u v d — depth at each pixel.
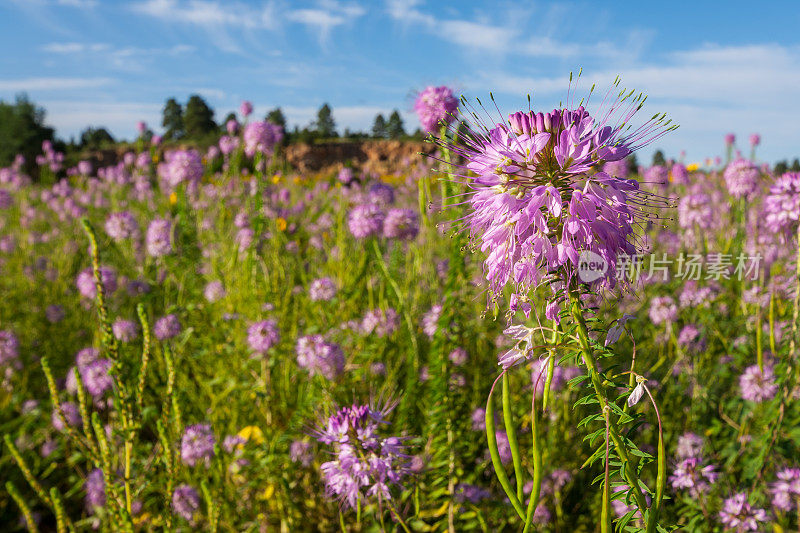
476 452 3.20
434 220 3.29
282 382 3.83
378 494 2.05
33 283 6.05
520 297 1.41
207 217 6.62
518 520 2.77
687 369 3.55
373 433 2.12
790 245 3.37
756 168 4.76
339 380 3.48
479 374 3.70
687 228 4.81
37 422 3.98
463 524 2.72
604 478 1.33
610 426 1.29
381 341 3.85
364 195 5.53
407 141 39.00
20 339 4.84
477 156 1.45
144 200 8.74
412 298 4.39
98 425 2.22
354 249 5.67
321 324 4.27
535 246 1.30
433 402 2.81
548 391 1.41
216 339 4.12
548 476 2.95
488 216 1.43
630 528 1.36
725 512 2.45
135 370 3.47
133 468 2.57
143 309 2.21
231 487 3.01
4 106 33.75
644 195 1.43
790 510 2.71
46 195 10.32
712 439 3.40
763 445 2.69
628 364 3.62
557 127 1.40
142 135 10.24
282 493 2.85
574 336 1.38
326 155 39.06
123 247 5.80
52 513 3.39
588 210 1.30
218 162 6.55
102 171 12.77
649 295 4.12
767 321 3.74
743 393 3.29
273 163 5.34
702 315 3.93
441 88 3.15
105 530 2.88
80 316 5.29
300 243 5.96
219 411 3.58
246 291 4.76
